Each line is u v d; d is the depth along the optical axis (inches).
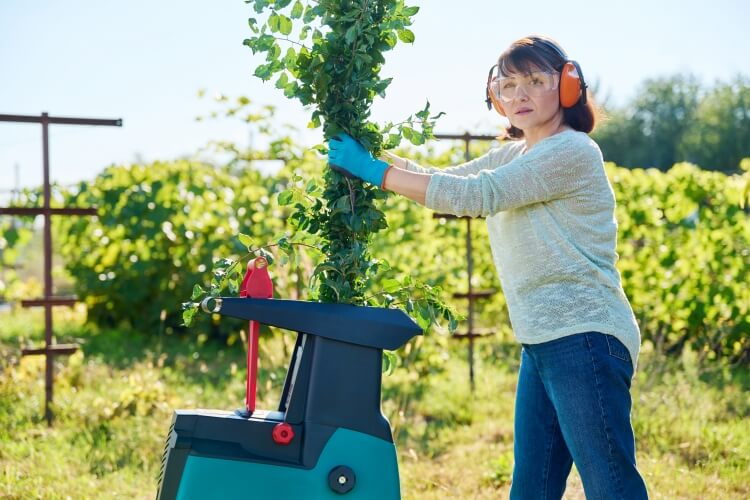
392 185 79.6
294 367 84.5
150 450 163.2
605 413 81.2
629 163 975.6
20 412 189.0
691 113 979.3
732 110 943.0
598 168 84.0
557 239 83.3
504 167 81.7
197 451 73.1
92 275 313.6
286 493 74.3
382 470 76.7
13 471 142.7
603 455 81.3
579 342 81.7
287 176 234.7
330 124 80.5
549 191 81.7
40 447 161.9
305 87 81.6
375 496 76.2
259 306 76.6
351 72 80.6
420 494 141.1
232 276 88.1
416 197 79.8
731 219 265.3
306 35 83.0
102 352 275.0
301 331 76.5
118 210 308.5
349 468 75.5
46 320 190.7
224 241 298.2
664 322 266.2
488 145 301.6
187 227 302.0
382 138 83.3
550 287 83.7
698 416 181.3
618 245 273.9
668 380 208.1
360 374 77.3
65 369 221.8
